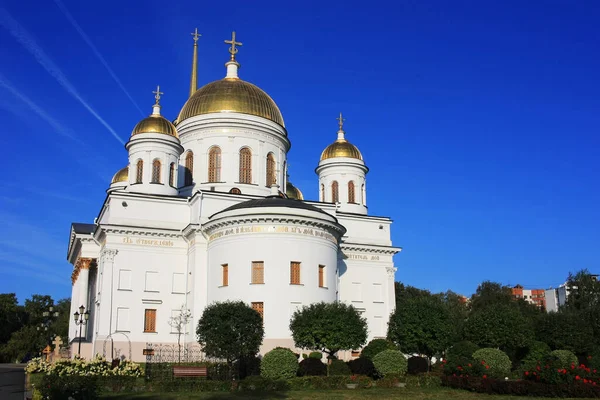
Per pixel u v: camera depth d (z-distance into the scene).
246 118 53.59
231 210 43.34
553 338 44.38
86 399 21.66
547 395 28.23
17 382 38.00
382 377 33.97
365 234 55.53
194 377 31.38
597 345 45.62
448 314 40.84
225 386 29.78
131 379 29.80
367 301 53.44
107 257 45.81
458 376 31.72
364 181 59.84
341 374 33.28
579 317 48.72
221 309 33.94
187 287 46.88
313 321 35.28
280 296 40.72
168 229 47.56
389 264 55.31
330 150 59.91
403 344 39.75
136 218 47.56
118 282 45.72
